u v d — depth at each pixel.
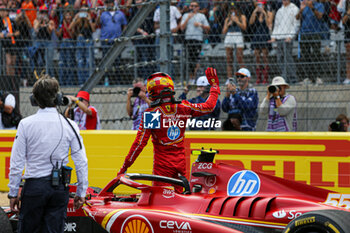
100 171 27.78
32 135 14.50
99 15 40.06
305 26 36.12
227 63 35.25
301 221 14.52
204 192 18.11
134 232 17.02
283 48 36.56
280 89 28.36
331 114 36.44
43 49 41.75
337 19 36.69
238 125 28.44
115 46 30.50
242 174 17.64
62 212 14.79
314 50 36.34
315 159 25.33
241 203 16.64
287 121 27.69
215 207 16.83
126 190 27.67
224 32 38.59
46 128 14.62
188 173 26.78
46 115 14.79
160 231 16.59
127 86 38.97
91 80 31.55
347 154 24.92
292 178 25.59
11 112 32.38
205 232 15.90
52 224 14.55
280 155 25.73
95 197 19.61
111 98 39.41
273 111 27.73
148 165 27.27
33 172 14.46
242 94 29.50
